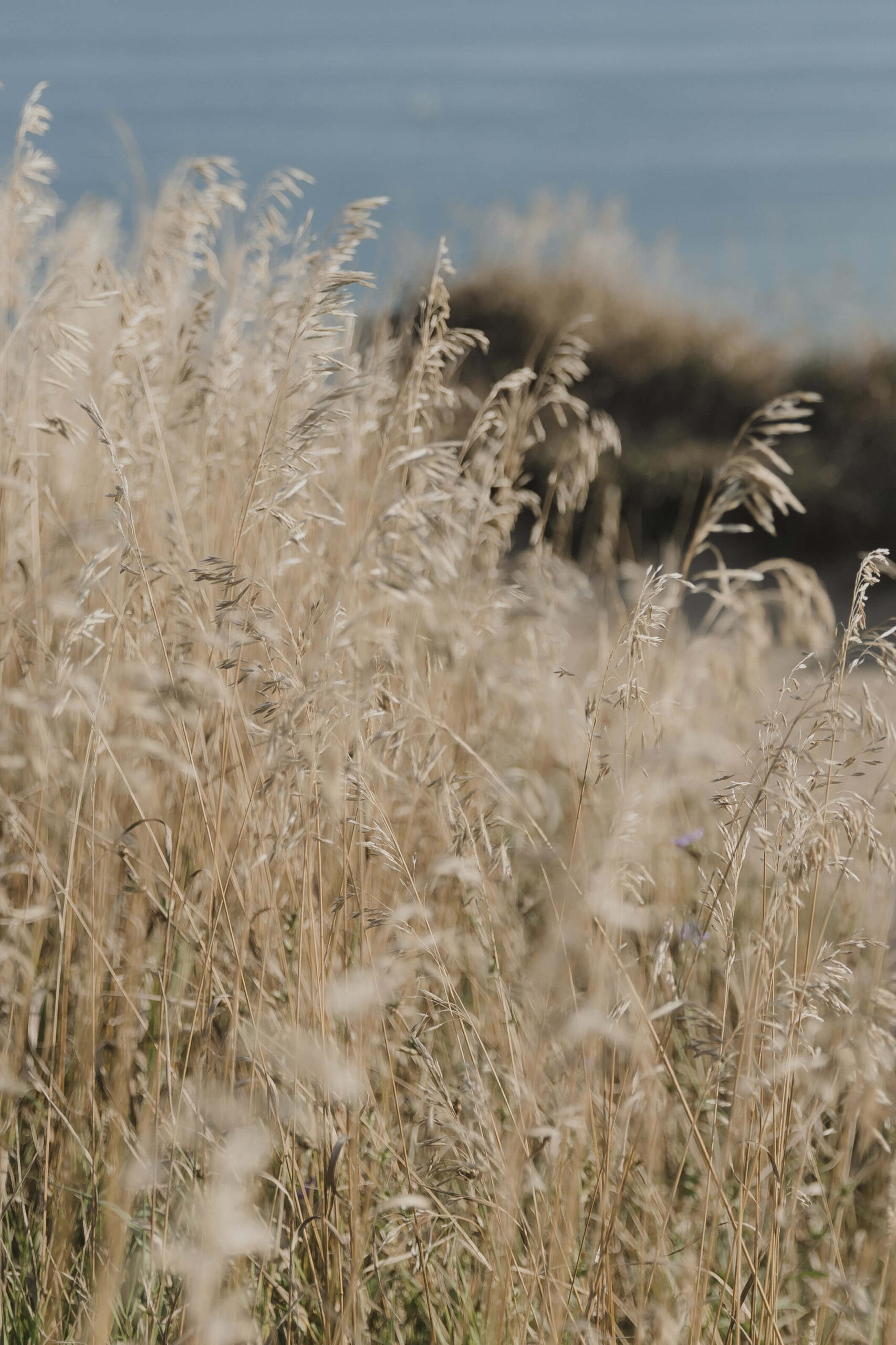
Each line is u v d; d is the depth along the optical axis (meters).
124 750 2.22
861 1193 2.28
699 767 2.31
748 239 29.06
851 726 1.68
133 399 2.26
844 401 10.74
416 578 1.73
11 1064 1.93
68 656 1.76
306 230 2.43
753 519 9.27
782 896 1.62
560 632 2.95
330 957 1.81
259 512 1.86
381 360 2.71
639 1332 1.60
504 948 2.07
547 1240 1.74
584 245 13.58
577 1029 1.47
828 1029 2.21
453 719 2.52
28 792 2.16
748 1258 1.74
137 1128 1.91
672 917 1.79
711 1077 1.73
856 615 1.68
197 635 1.94
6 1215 1.87
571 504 3.05
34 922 2.12
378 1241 1.75
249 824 1.92
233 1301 1.24
